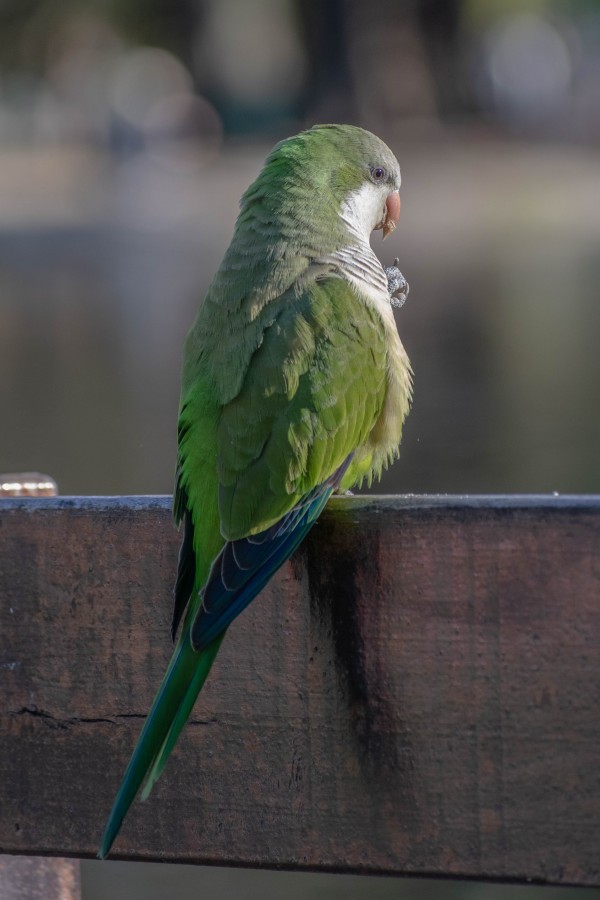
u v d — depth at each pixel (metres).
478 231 50.97
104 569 5.47
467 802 5.07
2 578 5.55
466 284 37.31
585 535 4.93
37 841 5.55
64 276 43.22
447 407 22.20
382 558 5.16
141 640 5.45
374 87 86.19
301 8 83.56
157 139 77.62
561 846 4.98
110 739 5.48
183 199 66.00
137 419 21.94
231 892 10.23
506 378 24.36
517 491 16.39
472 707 5.07
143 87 116.19
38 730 5.54
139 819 5.38
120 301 36.97
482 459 18.36
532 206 56.84
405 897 10.10
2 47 94.75
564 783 4.97
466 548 5.06
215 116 96.44
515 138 88.06
